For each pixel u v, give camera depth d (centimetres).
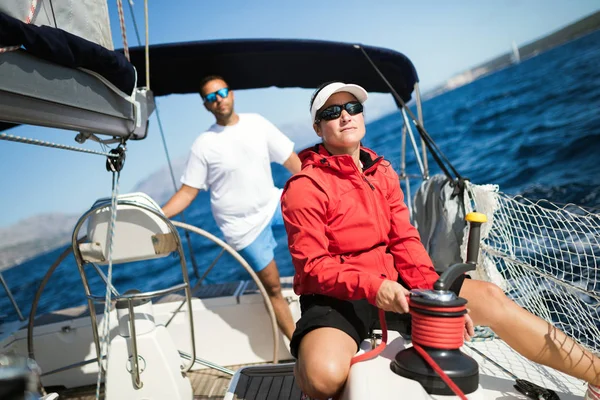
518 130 1906
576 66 2788
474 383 105
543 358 130
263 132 265
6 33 101
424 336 110
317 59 321
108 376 171
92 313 179
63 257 199
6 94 105
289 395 159
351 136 148
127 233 169
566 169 1232
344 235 142
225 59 317
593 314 197
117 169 165
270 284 256
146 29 216
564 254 307
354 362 120
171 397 173
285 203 144
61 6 139
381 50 301
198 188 263
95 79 148
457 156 1784
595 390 128
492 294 134
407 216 161
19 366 54
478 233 136
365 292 122
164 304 261
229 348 261
